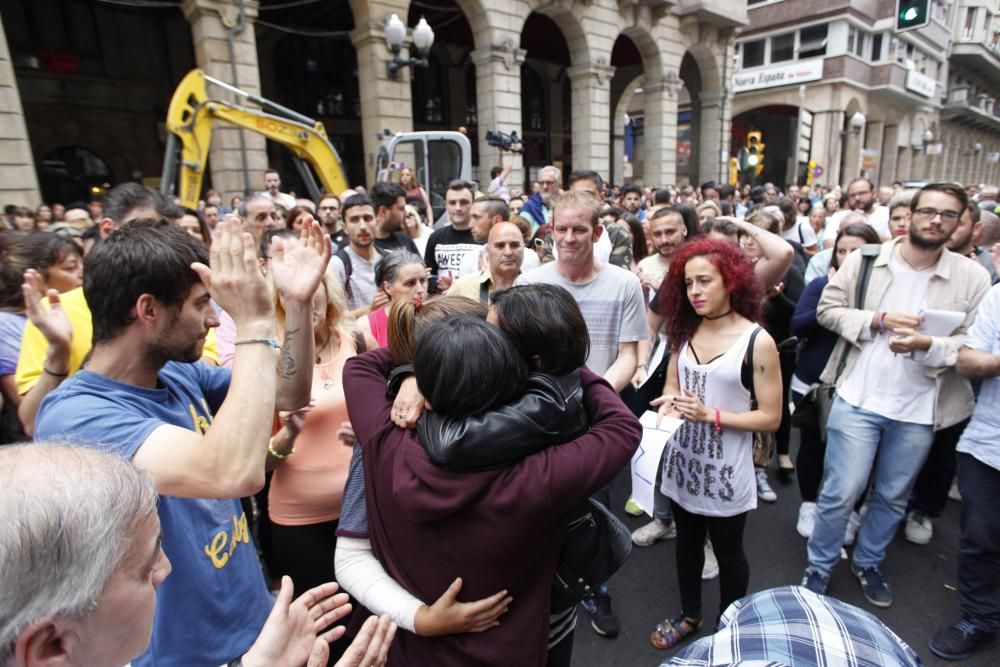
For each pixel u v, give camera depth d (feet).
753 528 10.36
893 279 7.97
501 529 3.34
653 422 6.77
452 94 65.62
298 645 3.22
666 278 7.61
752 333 6.79
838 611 2.65
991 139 177.27
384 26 36.91
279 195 21.12
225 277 3.52
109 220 8.63
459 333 3.40
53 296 5.82
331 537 6.64
